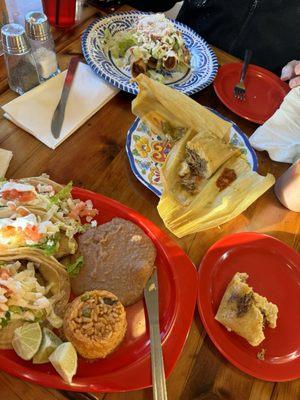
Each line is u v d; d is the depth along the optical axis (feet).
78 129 3.42
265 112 3.91
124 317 2.31
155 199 3.15
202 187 3.16
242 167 3.22
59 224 2.60
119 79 3.76
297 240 3.18
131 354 2.33
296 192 3.17
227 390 2.35
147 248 2.67
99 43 4.03
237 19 4.98
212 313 2.58
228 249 2.89
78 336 2.17
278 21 4.83
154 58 3.95
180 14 5.41
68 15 4.06
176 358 2.33
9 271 2.37
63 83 3.59
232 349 2.46
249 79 4.19
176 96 3.40
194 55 4.27
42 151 3.19
